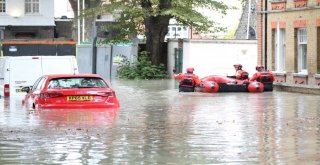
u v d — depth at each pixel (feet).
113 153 50.80
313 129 66.08
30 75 115.34
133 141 57.16
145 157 48.98
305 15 136.77
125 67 209.46
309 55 135.54
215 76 135.74
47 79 85.35
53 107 83.76
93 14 212.02
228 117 80.02
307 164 45.91
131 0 210.18
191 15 205.98
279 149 52.47
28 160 47.75
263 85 136.98
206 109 92.43
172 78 207.00
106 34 233.55
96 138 58.95
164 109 92.02
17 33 249.55
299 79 137.80
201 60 196.34
